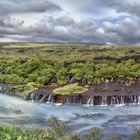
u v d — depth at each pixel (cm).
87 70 6438
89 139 1978
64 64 6831
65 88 5394
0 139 1809
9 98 5072
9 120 3541
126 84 6059
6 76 6494
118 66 6781
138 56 7419
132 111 4375
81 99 4925
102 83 6125
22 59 7362
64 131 1967
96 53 8538
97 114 4106
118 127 3388
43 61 7050
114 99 4978
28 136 1930
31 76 6356
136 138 2056
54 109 4384
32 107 4444
